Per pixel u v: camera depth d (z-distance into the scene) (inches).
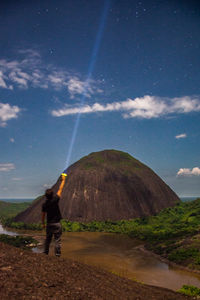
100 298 237.9
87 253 1558.8
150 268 1213.7
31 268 251.0
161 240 1862.7
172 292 420.8
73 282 253.6
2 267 230.2
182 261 1277.1
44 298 197.6
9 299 179.0
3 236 1782.7
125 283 345.7
